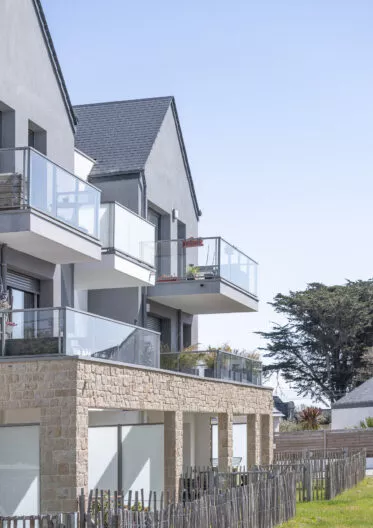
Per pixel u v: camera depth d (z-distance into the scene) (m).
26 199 16.69
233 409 24.78
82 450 15.73
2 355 16.11
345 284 71.44
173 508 12.11
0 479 16.45
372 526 16.78
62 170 17.92
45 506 15.53
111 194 24.39
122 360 18.03
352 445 39.66
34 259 19.00
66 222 17.98
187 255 25.30
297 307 67.81
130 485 20.75
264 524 15.67
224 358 24.48
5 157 17.77
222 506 13.55
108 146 25.72
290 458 30.39
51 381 15.73
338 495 22.72
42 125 19.77
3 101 18.22
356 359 68.06
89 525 12.16
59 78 20.55
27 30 19.27
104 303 24.38
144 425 21.20
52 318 15.97
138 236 22.78
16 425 16.48
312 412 51.25
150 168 25.17
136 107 27.30
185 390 21.19
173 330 27.16
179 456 20.66
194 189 28.94
